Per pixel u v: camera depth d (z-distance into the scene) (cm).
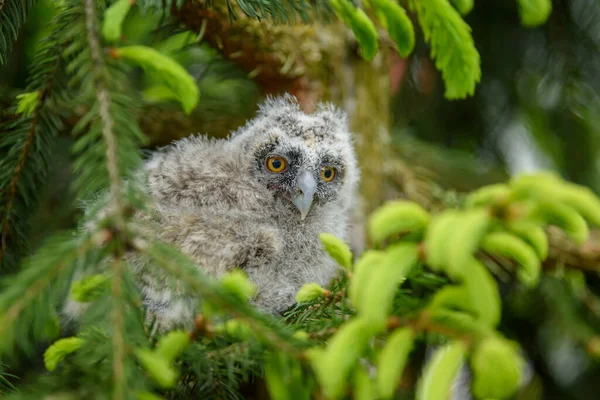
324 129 130
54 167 133
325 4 116
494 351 86
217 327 110
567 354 135
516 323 136
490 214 90
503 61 137
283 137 129
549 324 134
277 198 128
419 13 115
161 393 114
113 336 100
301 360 106
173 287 111
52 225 133
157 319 117
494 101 138
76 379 102
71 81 111
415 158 137
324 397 110
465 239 85
